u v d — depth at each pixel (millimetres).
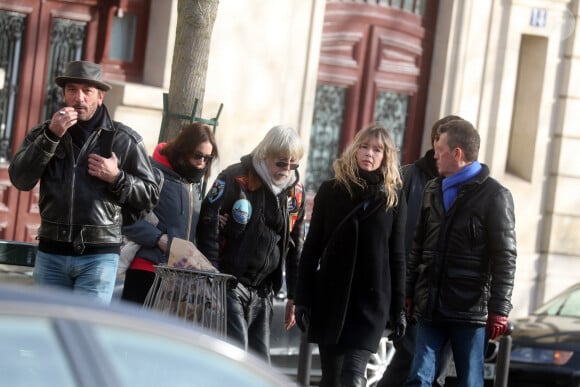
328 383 14477
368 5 30406
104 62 25656
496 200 15266
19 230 25000
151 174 13453
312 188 30109
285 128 14391
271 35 27641
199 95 17047
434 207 15508
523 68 33344
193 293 12672
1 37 24578
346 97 30391
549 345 20922
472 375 15258
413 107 31500
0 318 5527
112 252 13250
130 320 5941
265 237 14273
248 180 14273
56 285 13180
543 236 33219
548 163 33312
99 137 13141
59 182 12984
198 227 14234
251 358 6332
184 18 17000
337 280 14250
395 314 14656
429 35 31516
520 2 32094
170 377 5934
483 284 15305
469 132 15445
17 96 24875
